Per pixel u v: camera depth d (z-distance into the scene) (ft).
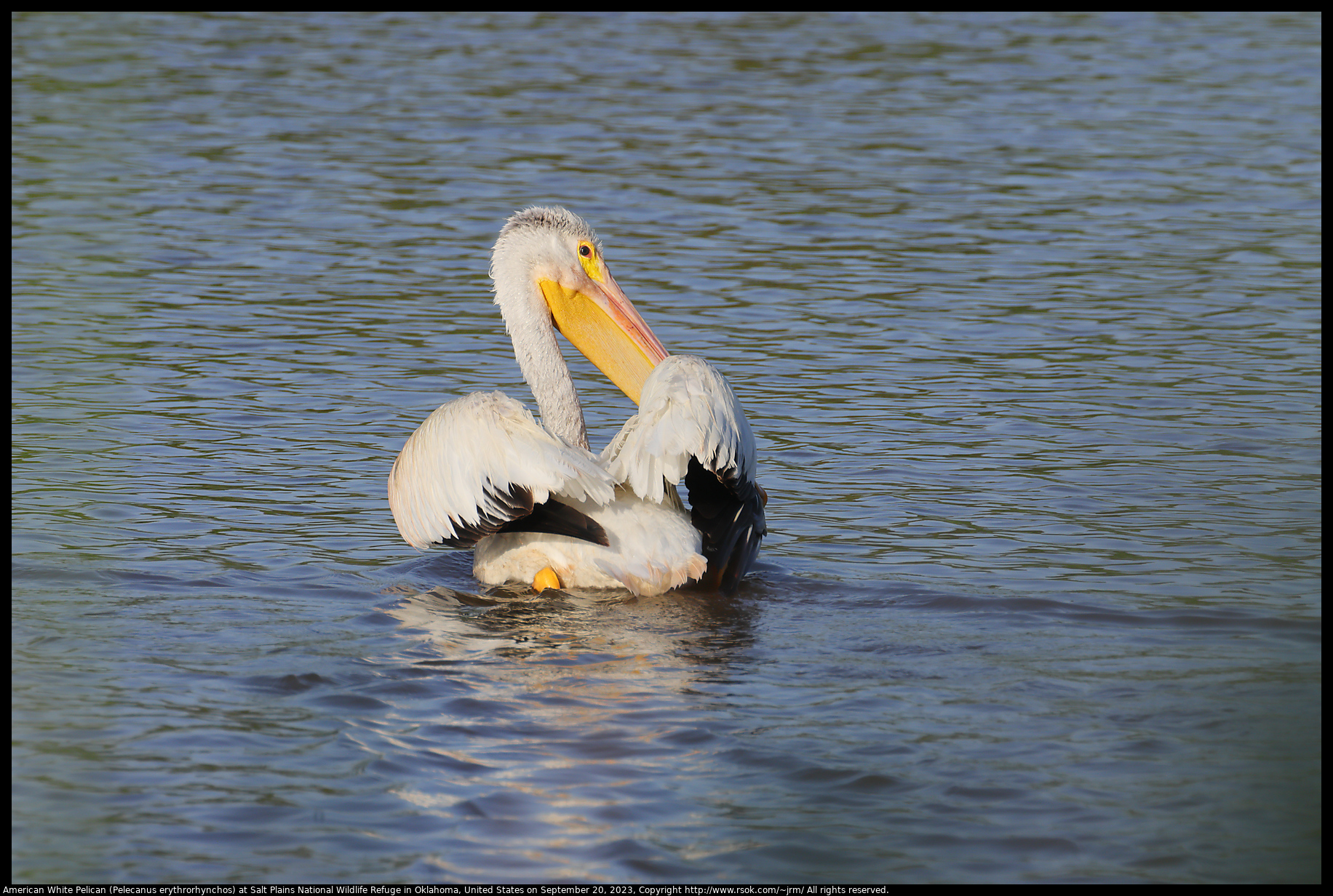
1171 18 164.76
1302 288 68.80
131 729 25.88
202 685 27.94
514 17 163.02
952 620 32.04
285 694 27.55
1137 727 25.76
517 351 41.91
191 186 88.79
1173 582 34.58
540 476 32.53
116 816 22.68
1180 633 30.86
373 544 38.52
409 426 49.75
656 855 21.59
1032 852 21.52
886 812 22.80
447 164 96.27
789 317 64.28
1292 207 85.61
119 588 34.09
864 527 39.83
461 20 160.35
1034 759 24.53
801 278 71.10
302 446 47.29
